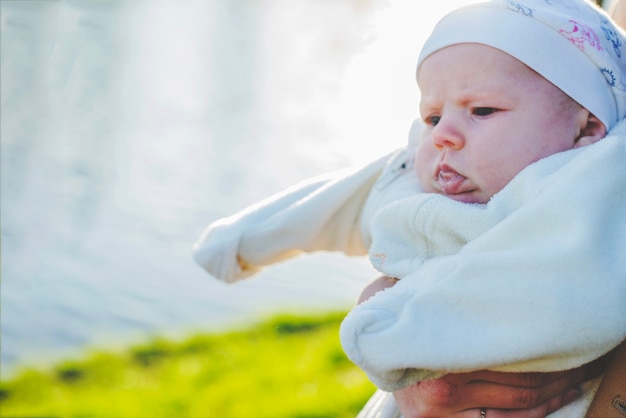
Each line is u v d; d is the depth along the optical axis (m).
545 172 1.55
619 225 1.44
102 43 15.06
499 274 1.41
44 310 5.88
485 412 1.58
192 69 14.71
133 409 4.61
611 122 1.65
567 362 1.43
